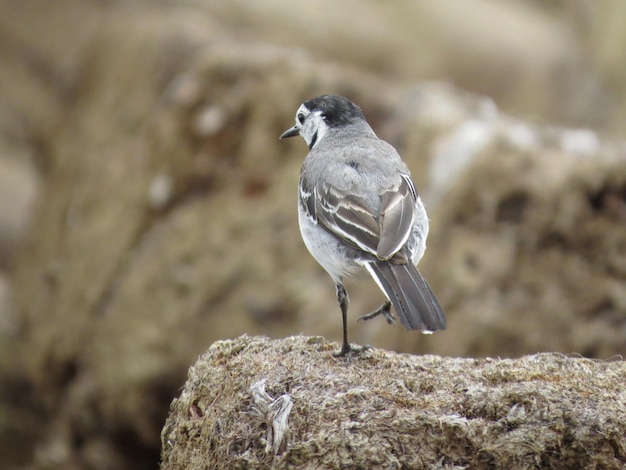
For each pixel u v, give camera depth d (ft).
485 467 23.18
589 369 26.13
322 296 49.39
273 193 52.90
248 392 25.09
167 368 51.80
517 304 45.85
